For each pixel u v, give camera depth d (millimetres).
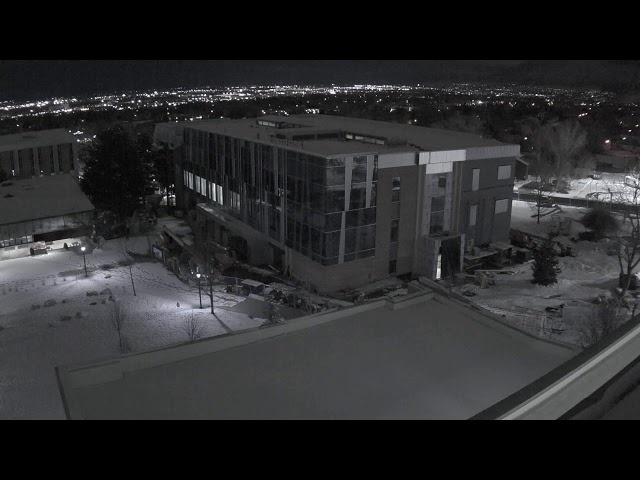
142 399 13125
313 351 15867
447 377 14453
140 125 163500
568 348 15625
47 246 62375
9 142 87688
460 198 52562
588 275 50062
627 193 76062
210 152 66812
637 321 10875
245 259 56281
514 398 8750
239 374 14422
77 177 86625
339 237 46188
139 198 78562
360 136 56250
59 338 39969
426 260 50281
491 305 43094
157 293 49031
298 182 48031
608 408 8289
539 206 68625
